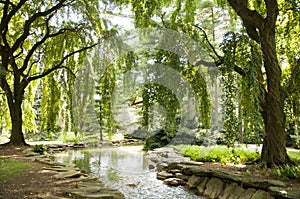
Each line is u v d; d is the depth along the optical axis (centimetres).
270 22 502
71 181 425
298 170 423
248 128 486
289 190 346
